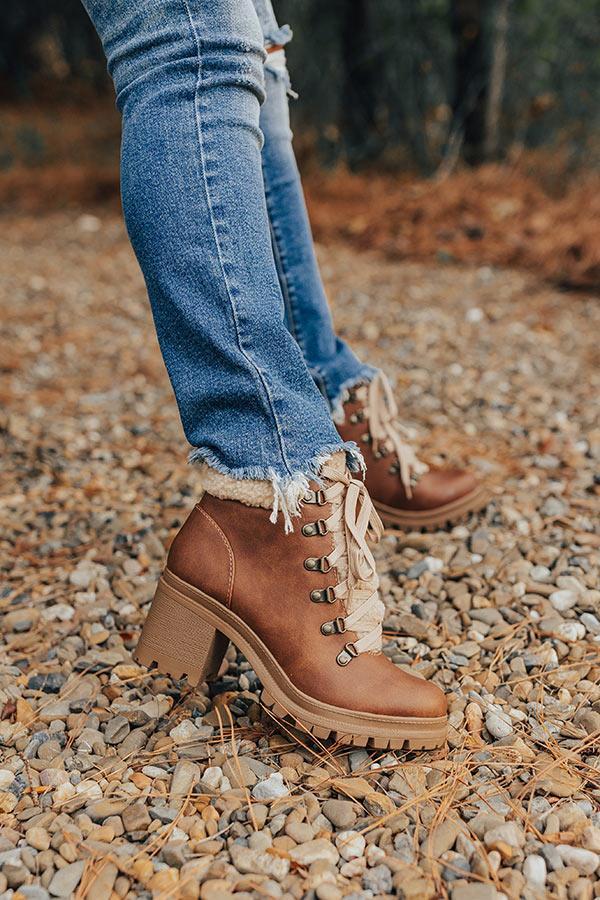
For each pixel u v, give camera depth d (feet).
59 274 13.07
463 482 5.53
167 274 3.29
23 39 29.40
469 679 4.10
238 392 3.31
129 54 3.22
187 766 3.52
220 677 4.14
